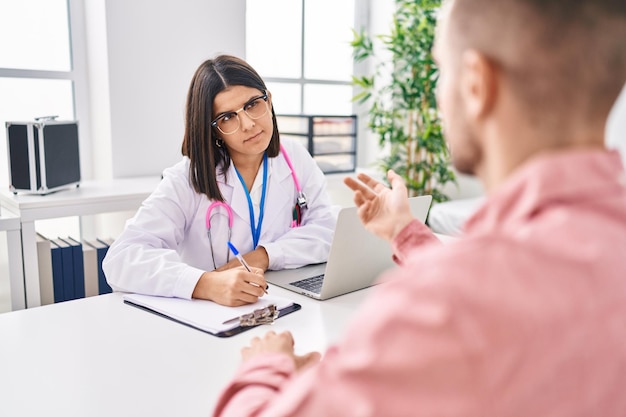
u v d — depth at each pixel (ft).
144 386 3.16
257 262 5.31
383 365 1.32
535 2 1.40
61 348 3.64
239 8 10.07
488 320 1.28
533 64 1.42
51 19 9.06
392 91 12.28
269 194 5.87
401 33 10.78
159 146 9.51
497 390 1.25
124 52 8.89
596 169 1.45
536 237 1.37
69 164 7.99
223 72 5.32
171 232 5.32
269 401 1.80
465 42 1.54
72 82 9.38
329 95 12.50
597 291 1.32
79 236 9.67
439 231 10.39
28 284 7.22
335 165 11.03
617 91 1.47
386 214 3.16
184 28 9.46
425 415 1.28
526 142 1.50
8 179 8.18
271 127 5.58
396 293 1.39
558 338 1.28
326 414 1.39
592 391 1.31
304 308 4.40
